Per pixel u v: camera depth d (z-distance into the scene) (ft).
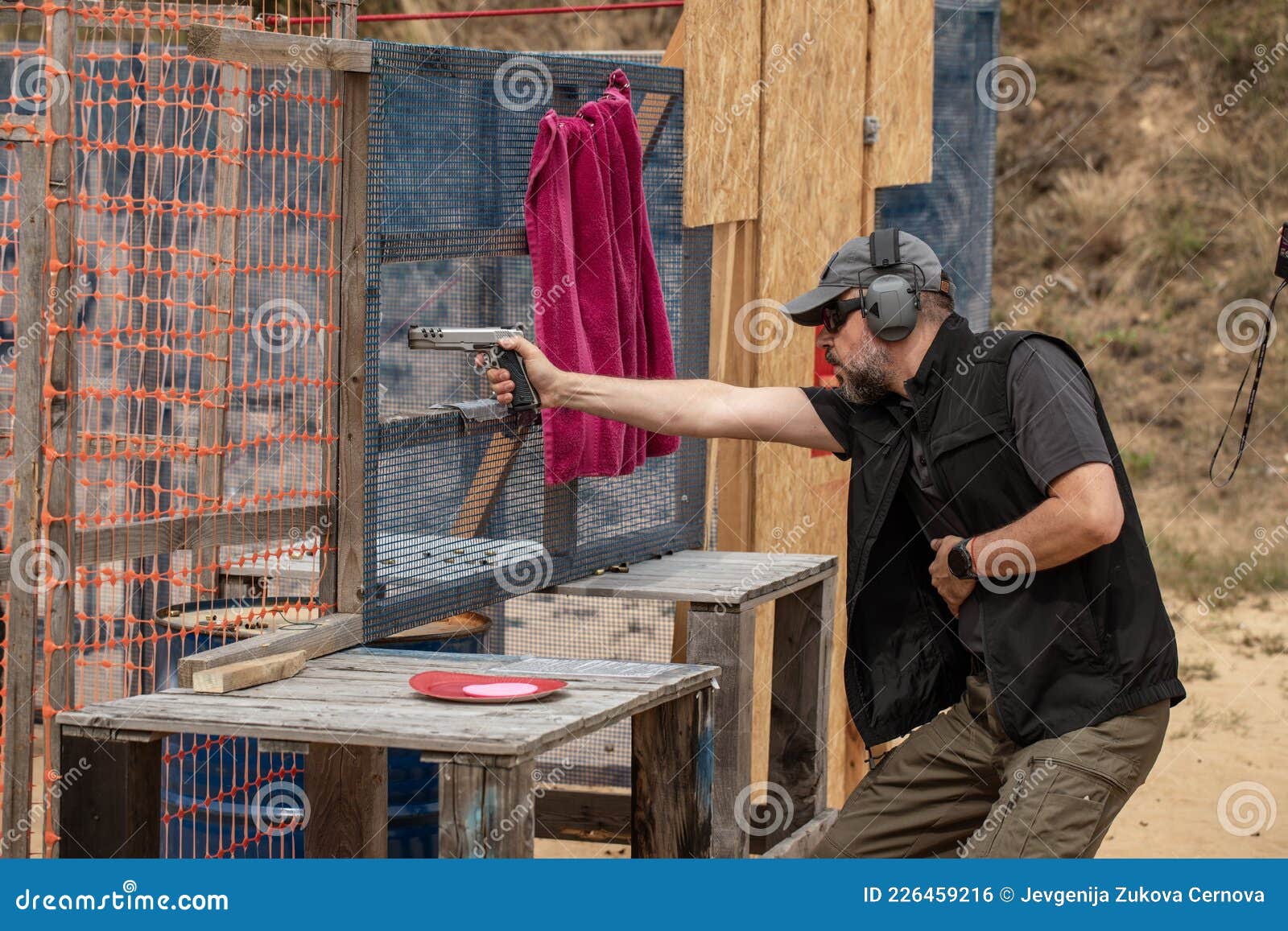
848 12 15.58
